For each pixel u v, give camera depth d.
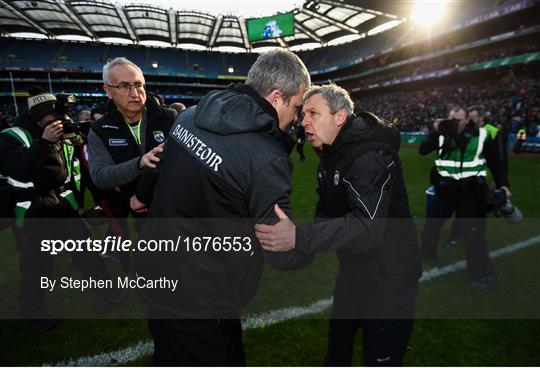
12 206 2.45
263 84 1.16
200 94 46.94
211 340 1.22
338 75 45.16
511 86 23.89
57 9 31.61
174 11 33.69
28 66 38.50
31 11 31.92
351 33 41.44
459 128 2.86
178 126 1.22
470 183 2.82
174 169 1.15
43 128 2.29
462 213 2.90
